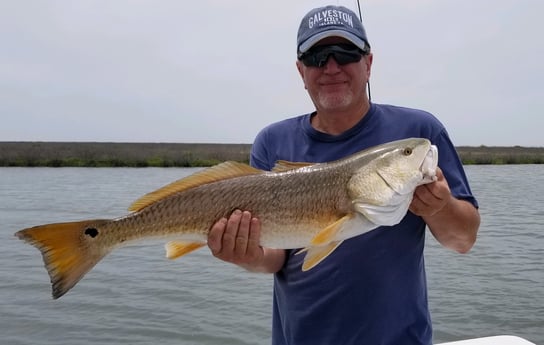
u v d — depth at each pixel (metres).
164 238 0.96
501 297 2.83
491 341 1.44
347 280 0.95
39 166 16.80
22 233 0.89
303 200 0.94
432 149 0.88
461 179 0.98
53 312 2.75
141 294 3.03
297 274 1.01
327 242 0.89
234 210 0.94
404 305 0.94
